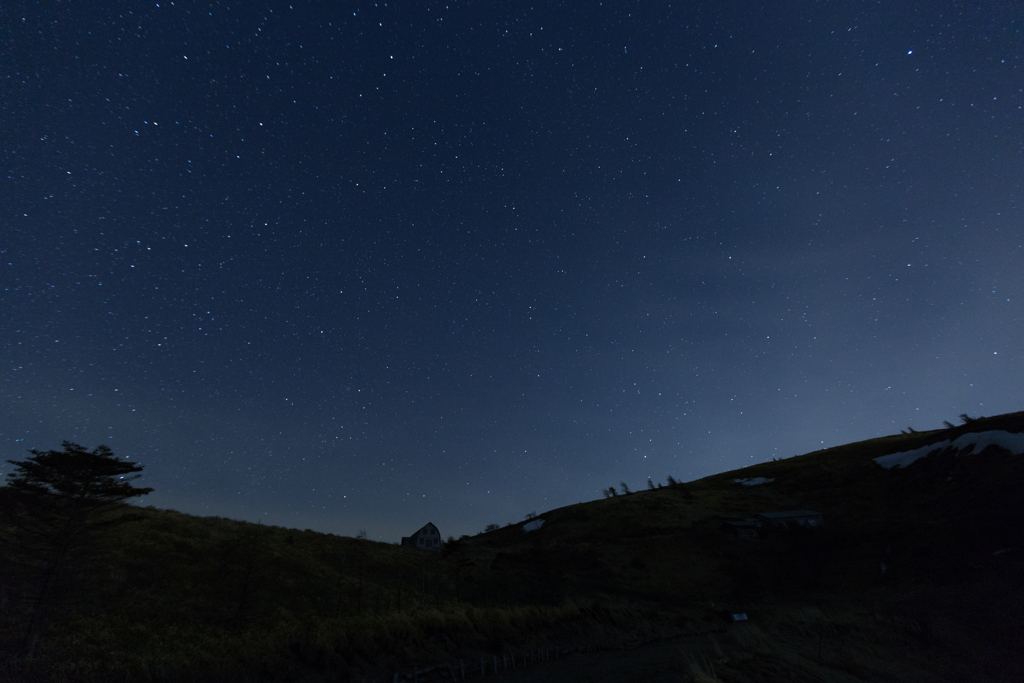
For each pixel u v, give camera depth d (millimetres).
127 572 24969
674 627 35156
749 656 19125
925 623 27172
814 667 19234
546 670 20859
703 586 53688
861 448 100312
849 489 75188
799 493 81125
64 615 18391
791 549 59375
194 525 37156
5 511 18953
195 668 15938
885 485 71062
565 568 58688
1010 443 64000
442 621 23734
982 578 37469
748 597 49750
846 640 25969
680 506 82438
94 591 21750
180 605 22938
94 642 16531
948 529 50594
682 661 20953
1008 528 45719
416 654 20359
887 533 55719
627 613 35281
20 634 16156
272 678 16578
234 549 32656
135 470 20750
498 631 25062
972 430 73250
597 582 54375
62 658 15078
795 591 49219
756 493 86500
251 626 21391
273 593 27516
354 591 31250
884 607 37156
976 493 55812
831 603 43188
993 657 23328
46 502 19109
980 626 28062
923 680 20219
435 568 44219
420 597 33656
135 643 17141
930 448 76438
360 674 17875
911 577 44000
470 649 22453
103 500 20312
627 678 18250
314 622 21953
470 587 40312
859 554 53406
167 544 30594
